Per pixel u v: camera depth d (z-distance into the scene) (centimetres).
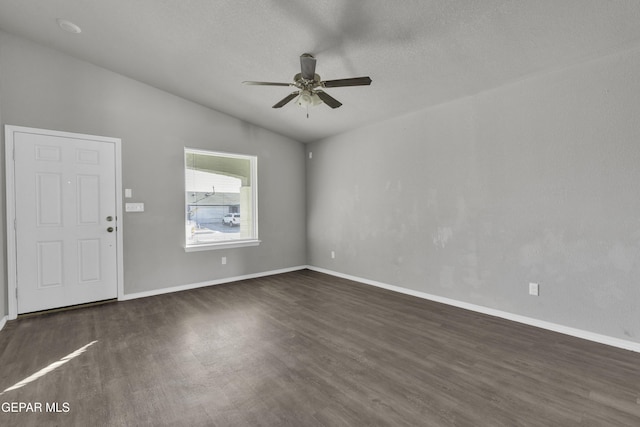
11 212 324
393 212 433
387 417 174
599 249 265
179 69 368
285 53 311
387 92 360
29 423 170
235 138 491
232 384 207
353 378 213
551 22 229
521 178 309
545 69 286
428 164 389
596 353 246
